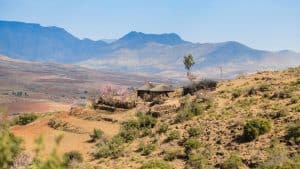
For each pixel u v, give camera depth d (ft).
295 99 213.05
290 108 202.49
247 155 171.12
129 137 239.91
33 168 34.12
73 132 282.77
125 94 351.46
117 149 220.43
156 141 220.43
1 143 35.99
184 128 224.53
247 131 184.24
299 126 173.68
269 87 249.14
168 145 209.56
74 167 196.75
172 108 266.16
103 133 259.39
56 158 34.19
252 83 278.05
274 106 212.84
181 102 271.69
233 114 220.02
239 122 200.54
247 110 219.20
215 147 188.24
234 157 169.48
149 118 255.91
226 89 279.69
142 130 246.06
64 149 243.60
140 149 216.33
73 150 240.73
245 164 166.09
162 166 175.94
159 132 232.73
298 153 159.74
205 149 187.52
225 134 196.85
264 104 222.07
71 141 262.47
